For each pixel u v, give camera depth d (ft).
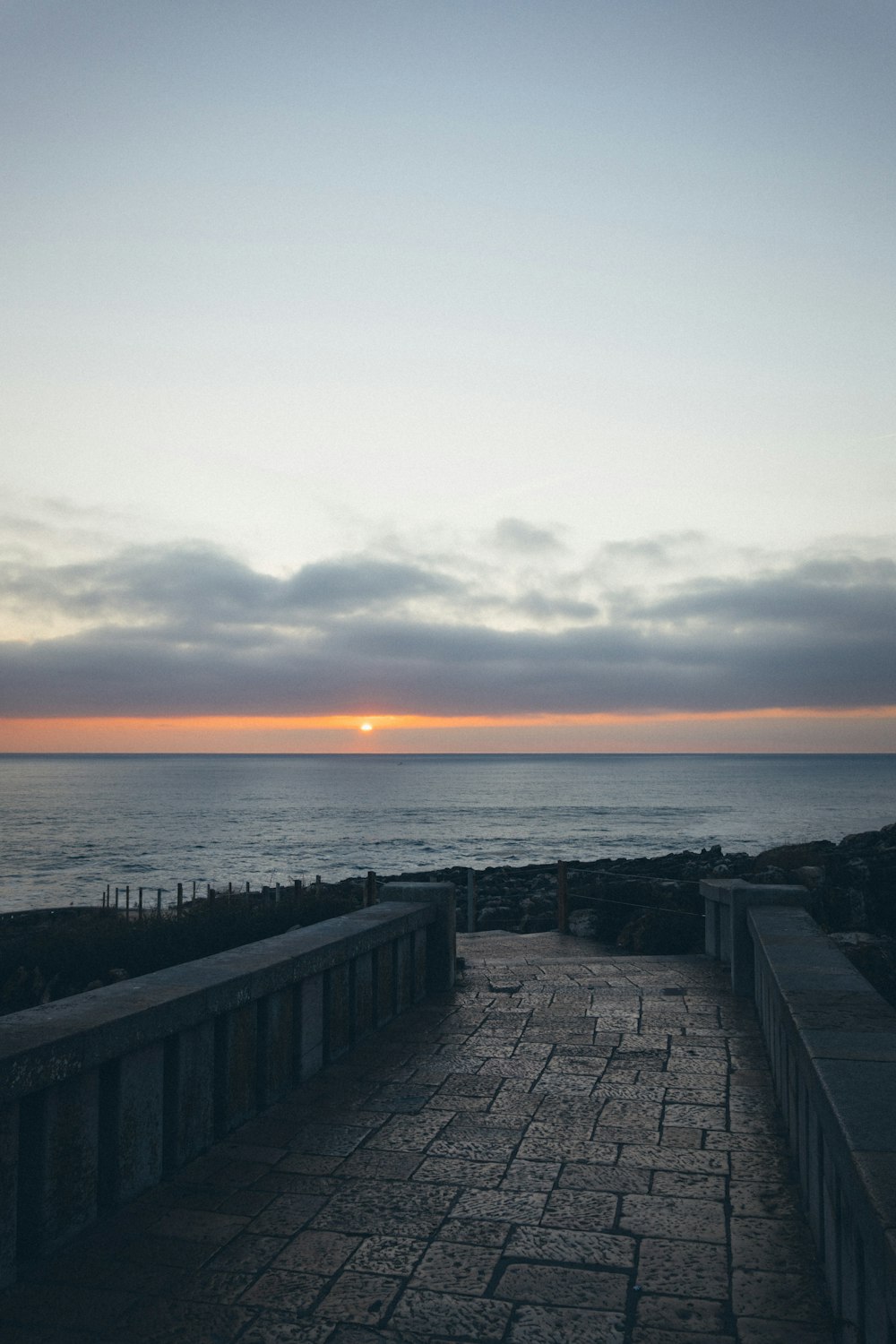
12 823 301.63
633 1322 11.40
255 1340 11.07
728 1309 11.68
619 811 360.69
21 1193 13.03
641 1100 19.25
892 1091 11.68
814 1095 12.64
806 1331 11.16
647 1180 15.46
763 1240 13.42
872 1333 8.83
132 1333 11.23
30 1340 11.10
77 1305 11.88
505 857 197.47
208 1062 17.07
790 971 19.40
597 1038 23.93
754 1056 22.16
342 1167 16.08
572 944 43.93
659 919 41.98
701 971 32.24
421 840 236.63
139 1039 14.84
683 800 438.81
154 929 50.88
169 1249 13.28
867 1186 8.93
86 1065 13.65
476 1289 12.16
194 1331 11.25
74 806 396.78
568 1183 15.38
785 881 48.57
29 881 157.99
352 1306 11.76
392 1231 13.76
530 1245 13.34
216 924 50.88
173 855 201.98
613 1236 13.56
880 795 478.18
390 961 26.00
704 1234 13.62
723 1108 18.72
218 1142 17.20
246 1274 12.58
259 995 18.39
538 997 28.50
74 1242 13.51
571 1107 18.92
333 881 155.02
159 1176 15.56
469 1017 26.14
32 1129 13.05
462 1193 15.03
